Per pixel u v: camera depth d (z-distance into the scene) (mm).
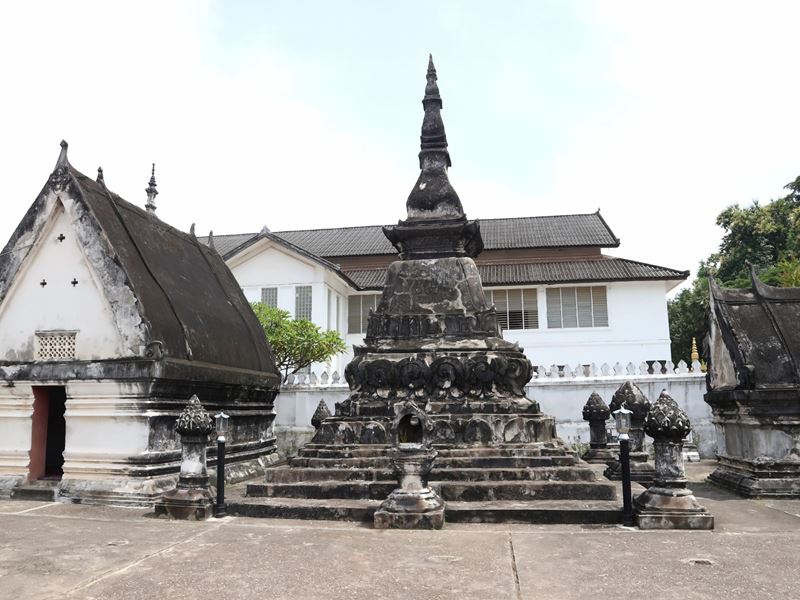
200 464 10273
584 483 10070
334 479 10656
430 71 14391
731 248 45688
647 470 13383
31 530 9164
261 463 15734
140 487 11328
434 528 8922
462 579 6562
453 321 12375
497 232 40312
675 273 33688
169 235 15516
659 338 33938
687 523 8883
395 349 12195
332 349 25219
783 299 13891
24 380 12070
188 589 6316
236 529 9055
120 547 8055
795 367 12602
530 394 21172
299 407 22359
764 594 6062
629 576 6660
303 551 7738
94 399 11812
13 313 12586
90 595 6152
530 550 7715
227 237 44250
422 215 13273
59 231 12641
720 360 14438
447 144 14000
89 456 11688
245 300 18062
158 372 11555
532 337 34625
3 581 6613
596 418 15602
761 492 12047
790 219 41062
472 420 11078
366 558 7395
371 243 40469
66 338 12312
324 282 33062
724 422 14180
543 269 35875
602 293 34750
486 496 10008
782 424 12305
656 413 9273
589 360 34188
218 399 14109
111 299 11961
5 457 12320
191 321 13453
